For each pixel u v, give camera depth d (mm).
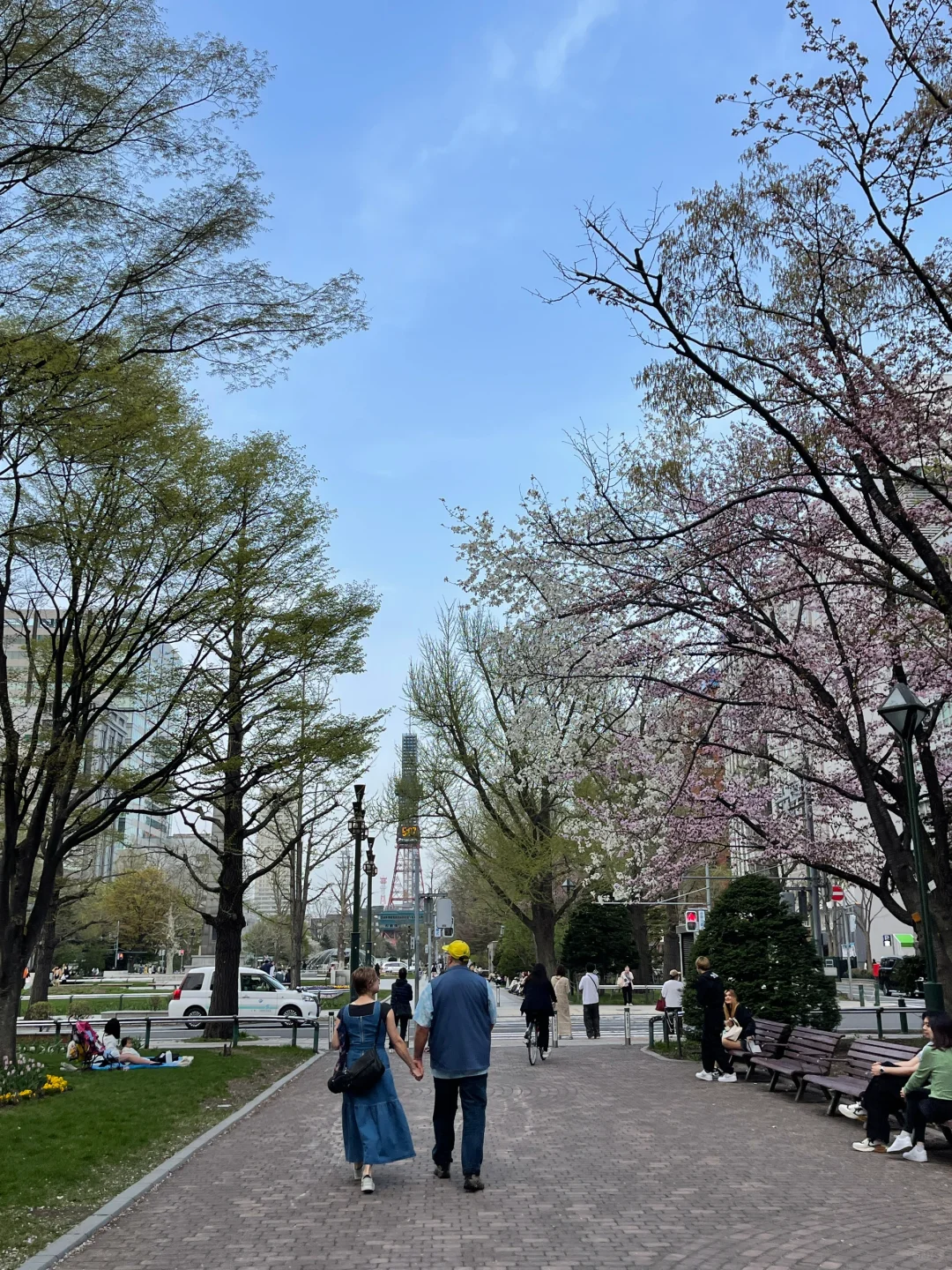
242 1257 6809
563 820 34406
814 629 18047
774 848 19594
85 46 11984
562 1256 6707
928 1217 7750
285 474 21797
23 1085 13594
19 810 16234
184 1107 13477
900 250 12867
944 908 15188
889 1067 10531
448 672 36969
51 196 12336
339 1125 12641
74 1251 7023
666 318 12992
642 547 15602
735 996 17859
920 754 15797
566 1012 26453
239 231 13078
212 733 21000
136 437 14016
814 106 12500
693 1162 9945
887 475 14016
